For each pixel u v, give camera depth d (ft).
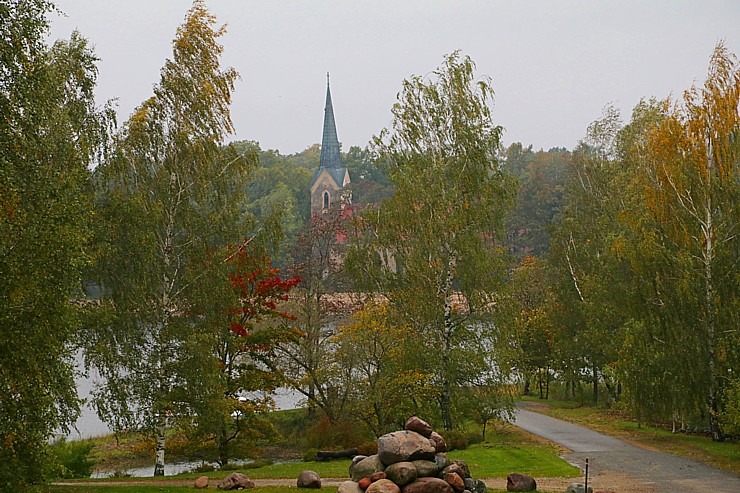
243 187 111.65
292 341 126.21
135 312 97.50
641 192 135.74
